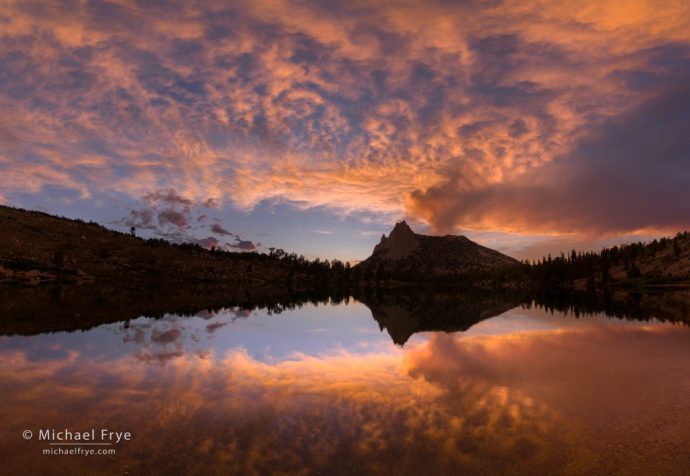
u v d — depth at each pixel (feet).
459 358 52.90
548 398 33.30
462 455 22.11
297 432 25.58
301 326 92.89
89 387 36.19
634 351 57.47
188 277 484.74
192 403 31.65
